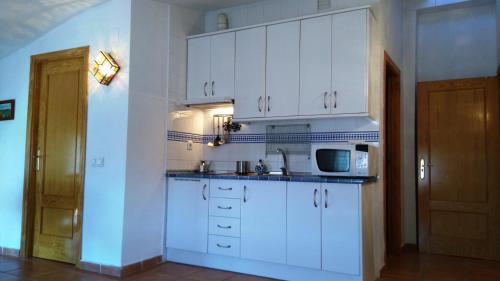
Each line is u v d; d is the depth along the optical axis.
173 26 3.96
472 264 3.85
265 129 4.02
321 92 3.40
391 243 4.27
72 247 3.68
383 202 3.64
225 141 4.21
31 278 3.20
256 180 3.34
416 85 4.69
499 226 4.09
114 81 3.50
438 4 4.59
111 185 3.42
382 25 3.62
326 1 3.76
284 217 3.20
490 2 4.45
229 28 4.25
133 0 3.50
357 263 2.90
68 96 3.86
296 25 3.54
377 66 3.51
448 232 4.32
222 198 3.51
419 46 4.76
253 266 3.38
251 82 3.73
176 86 3.98
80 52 3.73
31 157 3.96
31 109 4.00
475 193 4.22
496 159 4.14
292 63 3.54
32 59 4.06
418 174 4.50
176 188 3.76
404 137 4.72
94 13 3.68
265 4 4.08
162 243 3.77
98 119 3.56
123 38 3.49
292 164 3.85
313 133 3.77
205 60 4.00
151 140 3.65
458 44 4.61
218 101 3.85
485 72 4.47
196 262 3.67
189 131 4.15
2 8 3.44
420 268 3.65
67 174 3.78
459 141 4.32
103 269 3.37
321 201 3.05
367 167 3.08
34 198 3.97
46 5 3.50
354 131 3.60
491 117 4.20
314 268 3.06
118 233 3.34
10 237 4.07
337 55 3.36
